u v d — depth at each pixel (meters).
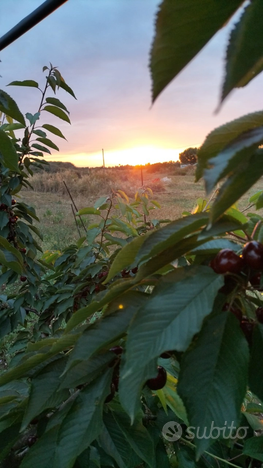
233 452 1.37
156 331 0.53
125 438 0.87
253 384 0.59
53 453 0.78
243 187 0.44
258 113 0.50
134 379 0.55
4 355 3.90
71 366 0.71
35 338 2.66
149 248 0.61
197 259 0.73
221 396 0.53
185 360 0.57
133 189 12.96
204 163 0.53
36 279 2.75
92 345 0.66
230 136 0.51
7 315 2.62
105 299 0.69
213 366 0.56
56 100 2.52
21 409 0.91
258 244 0.59
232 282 0.63
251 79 0.35
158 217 5.50
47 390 0.81
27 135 2.65
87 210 2.29
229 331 0.58
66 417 0.71
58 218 10.77
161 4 0.31
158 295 0.57
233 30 0.30
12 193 2.81
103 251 2.43
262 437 1.08
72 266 2.55
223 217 0.62
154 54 0.32
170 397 1.10
